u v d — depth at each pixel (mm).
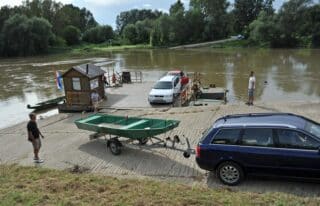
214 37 106938
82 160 12625
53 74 49688
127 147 13484
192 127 15828
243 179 9516
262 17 92062
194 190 8766
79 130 17344
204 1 107562
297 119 9633
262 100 26766
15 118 24922
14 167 11750
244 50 81500
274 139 9109
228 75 41094
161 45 109500
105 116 15047
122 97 27859
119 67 54938
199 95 27484
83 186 9180
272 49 82125
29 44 94688
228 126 9594
